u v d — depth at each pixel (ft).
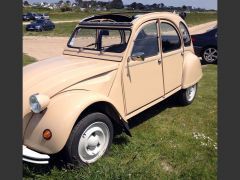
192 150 16.01
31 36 85.15
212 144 16.62
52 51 51.52
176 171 14.23
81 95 13.92
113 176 13.25
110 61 16.37
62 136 12.87
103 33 17.24
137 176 13.51
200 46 37.52
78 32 18.45
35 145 13.39
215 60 37.24
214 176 13.87
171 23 19.84
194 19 151.43
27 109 13.64
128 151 15.57
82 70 15.14
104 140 14.82
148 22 17.58
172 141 16.94
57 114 13.14
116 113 15.02
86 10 205.77
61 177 13.46
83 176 13.19
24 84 14.56
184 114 20.94
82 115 14.03
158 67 18.49
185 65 21.34
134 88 16.90
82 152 13.84
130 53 16.34
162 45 18.86
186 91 21.95
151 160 14.82
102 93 15.30
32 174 13.67
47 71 15.37
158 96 18.83
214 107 22.36
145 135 17.53
